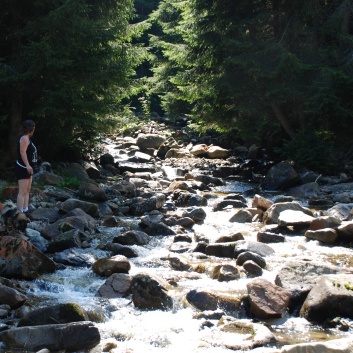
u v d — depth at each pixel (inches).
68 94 538.9
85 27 547.5
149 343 205.9
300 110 740.7
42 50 517.7
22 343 201.0
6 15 573.0
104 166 730.2
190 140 1059.9
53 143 613.3
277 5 740.7
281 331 218.8
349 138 723.4
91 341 203.9
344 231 354.3
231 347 200.4
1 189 474.6
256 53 684.7
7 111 582.2
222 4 743.1
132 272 292.0
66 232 349.7
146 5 1747.0
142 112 1450.5
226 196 539.5
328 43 725.3
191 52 768.9
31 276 280.2
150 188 604.7
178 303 244.4
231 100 769.6
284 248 343.9
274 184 627.5
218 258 323.3
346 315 227.6
